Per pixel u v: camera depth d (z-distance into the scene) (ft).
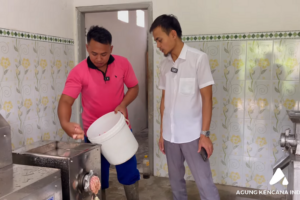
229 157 9.11
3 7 7.09
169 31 5.76
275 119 8.54
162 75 6.64
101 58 5.84
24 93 7.89
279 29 8.23
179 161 6.52
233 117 8.91
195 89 6.01
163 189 8.91
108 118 6.00
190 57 5.92
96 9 9.84
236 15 8.54
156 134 9.74
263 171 8.84
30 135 8.17
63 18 9.53
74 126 5.34
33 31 8.15
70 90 6.00
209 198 6.22
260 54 8.45
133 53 16.48
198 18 8.86
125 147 5.54
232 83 8.78
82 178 4.53
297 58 8.16
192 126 6.07
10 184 3.59
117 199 8.21
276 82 8.41
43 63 8.60
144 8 9.41
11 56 7.40
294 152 6.25
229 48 8.68
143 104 17.71
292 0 8.05
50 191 3.94
